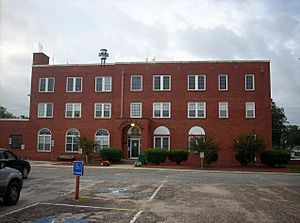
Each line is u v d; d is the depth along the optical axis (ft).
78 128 129.18
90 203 35.14
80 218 27.94
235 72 123.13
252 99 121.08
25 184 51.60
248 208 33.50
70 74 132.77
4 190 32.30
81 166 37.99
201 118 122.21
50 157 129.18
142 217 28.68
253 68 122.62
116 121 122.52
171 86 125.29
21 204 34.06
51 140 130.21
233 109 121.29
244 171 90.07
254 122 119.85
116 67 129.49
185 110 123.44
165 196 40.96
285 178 70.44
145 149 112.68
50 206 33.09
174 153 105.40
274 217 29.27
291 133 339.57
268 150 107.76
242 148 102.58
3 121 134.00
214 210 32.27
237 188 50.24
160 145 123.03
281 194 44.01
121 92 127.65
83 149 112.68
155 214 30.07
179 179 63.72
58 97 132.26
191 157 116.57
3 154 54.75
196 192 44.96
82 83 131.54
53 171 78.84
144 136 119.34
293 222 27.37
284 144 337.52
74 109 130.62
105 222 26.66
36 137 131.34
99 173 75.66
